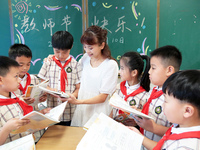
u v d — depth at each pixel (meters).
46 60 1.43
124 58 1.05
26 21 2.33
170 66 0.81
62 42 1.23
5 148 0.63
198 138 0.48
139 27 2.32
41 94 1.11
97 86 1.27
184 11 2.25
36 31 2.37
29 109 0.93
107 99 1.32
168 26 2.30
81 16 2.32
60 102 1.42
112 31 2.35
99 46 1.15
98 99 1.21
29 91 0.96
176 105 0.52
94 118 0.96
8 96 0.89
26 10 2.30
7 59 0.84
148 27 2.31
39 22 2.34
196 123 0.51
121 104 0.74
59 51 1.27
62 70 1.35
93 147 0.59
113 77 1.21
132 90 1.08
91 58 1.32
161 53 0.83
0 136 0.69
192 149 0.46
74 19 2.33
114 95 0.89
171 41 2.34
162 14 2.27
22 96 1.03
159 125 0.81
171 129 0.59
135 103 1.04
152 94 0.92
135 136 0.68
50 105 1.44
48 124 0.73
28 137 0.68
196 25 2.28
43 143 0.77
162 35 2.33
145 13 2.28
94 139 0.63
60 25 2.35
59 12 2.32
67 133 0.86
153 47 2.37
